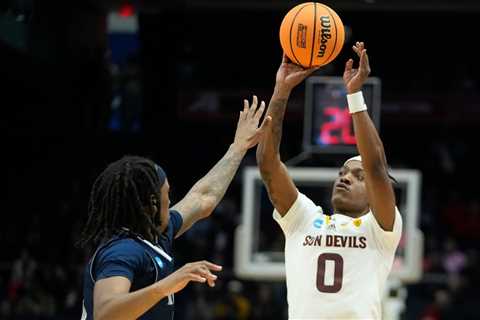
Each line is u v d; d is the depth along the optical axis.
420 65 28.67
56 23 25.05
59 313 23.03
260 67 28.05
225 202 27.62
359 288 7.36
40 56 24.58
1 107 26.28
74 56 25.88
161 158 26.94
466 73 28.67
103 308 5.83
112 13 26.78
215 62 27.97
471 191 30.23
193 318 22.75
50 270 23.70
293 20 7.66
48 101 26.36
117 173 6.38
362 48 7.37
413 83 28.62
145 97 26.72
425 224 27.61
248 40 28.02
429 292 23.84
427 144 30.47
